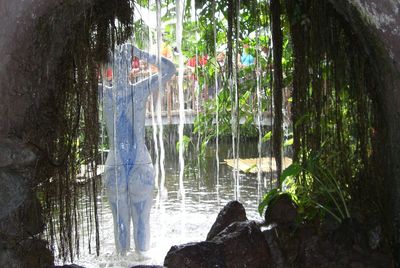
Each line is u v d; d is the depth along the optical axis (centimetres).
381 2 296
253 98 546
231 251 365
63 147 392
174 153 1012
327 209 407
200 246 358
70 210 409
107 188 491
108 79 477
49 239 398
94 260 462
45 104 359
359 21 327
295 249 391
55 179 396
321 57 416
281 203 414
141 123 489
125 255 482
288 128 478
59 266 353
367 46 345
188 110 830
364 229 389
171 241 527
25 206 347
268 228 407
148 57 473
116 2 391
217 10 452
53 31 324
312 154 431
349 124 423
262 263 374
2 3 278
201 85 596
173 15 502
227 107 556
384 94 351
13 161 311
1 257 321
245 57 568
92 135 413
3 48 290
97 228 430
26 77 316
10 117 316
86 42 387
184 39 548
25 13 288
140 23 473
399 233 356
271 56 440
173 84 802
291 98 448
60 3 304
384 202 384
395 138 349
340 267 374
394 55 314
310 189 441
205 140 637
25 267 342
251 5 434
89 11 373
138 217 489
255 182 823
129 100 481
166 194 759
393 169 357
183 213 641
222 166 941
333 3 349
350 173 427
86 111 406
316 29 410
